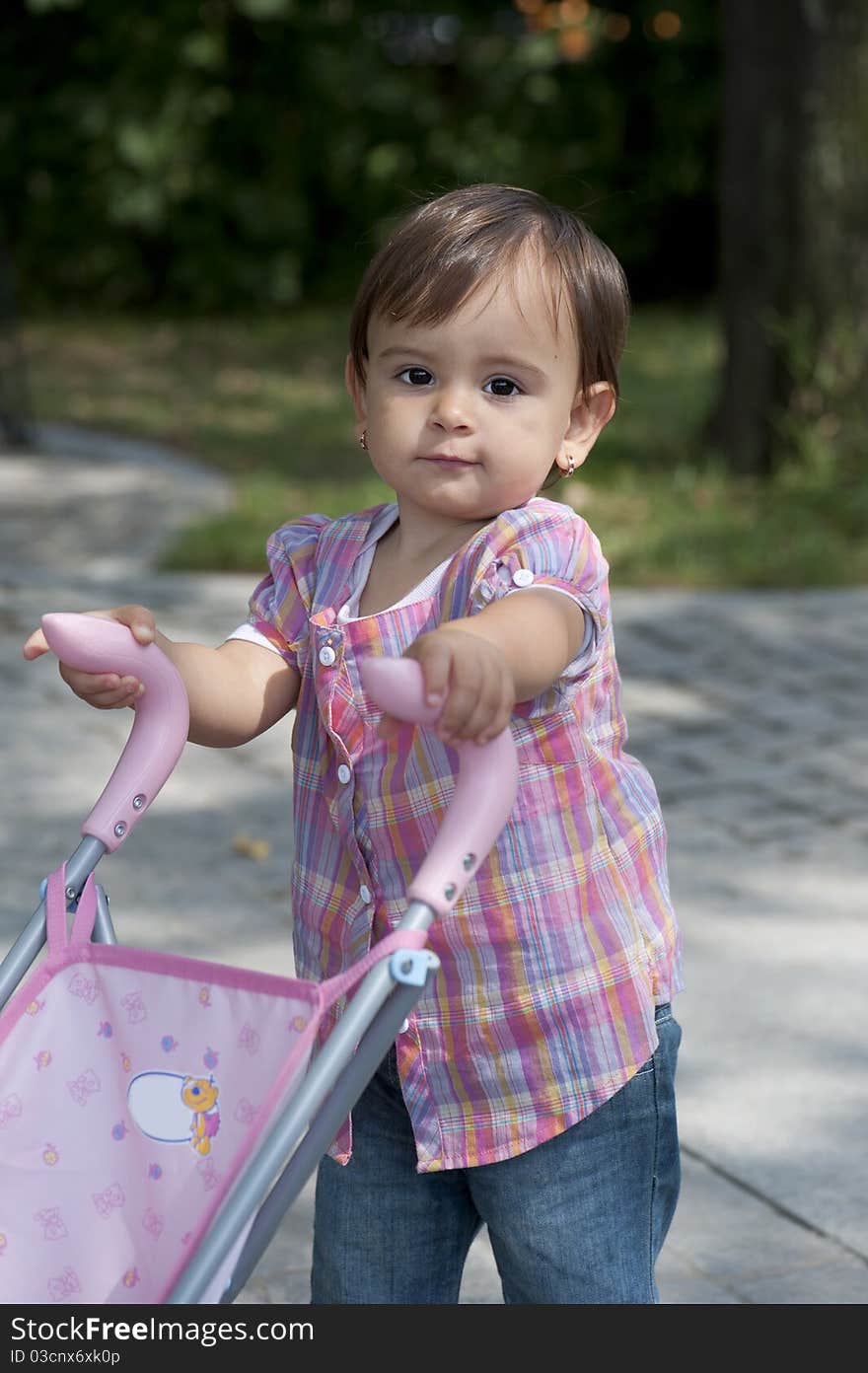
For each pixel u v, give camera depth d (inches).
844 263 359.6
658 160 673.0
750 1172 130.3
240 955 162.6
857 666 266.1
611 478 382.0
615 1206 82.0
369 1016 68.3
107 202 644.1
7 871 181.9
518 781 78.7
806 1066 145.7
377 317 80.9
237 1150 69.8
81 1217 75.5
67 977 76.8
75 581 303.9
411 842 80.5
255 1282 117.5
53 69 640.4
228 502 374.6
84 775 213.0
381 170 652.7
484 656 67.1
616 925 81.8
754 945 168.9
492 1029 80.5
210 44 625.0
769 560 317.7
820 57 351.3
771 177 359.3
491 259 78.4
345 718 81.7
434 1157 81.4
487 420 79.0
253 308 663.1
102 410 491.8
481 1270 118.0
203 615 282.8
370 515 88.0
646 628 282.2
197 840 193.5
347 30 636.1
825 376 361.4
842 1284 116.3
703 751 228.1
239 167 650.2
